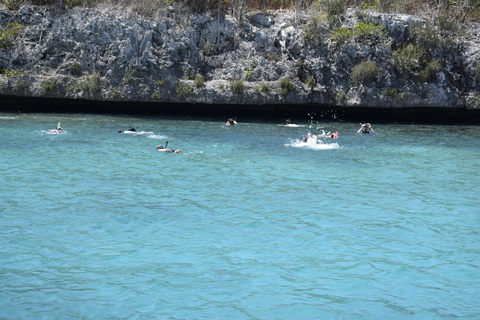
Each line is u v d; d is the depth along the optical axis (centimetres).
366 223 1183
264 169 1723
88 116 2903
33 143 2012
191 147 2081
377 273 905
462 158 1989
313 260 959
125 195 1369
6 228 1080
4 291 800
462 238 1092
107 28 2994
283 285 852
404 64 3077
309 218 1212
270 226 1148
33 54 2997
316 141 2242
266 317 745
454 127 2919
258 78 3108
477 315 762
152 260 940
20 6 3042
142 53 2995
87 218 1169
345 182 1572
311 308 775
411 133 2642
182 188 1457
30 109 3091
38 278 852
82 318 728
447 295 827
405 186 1537
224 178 1585
